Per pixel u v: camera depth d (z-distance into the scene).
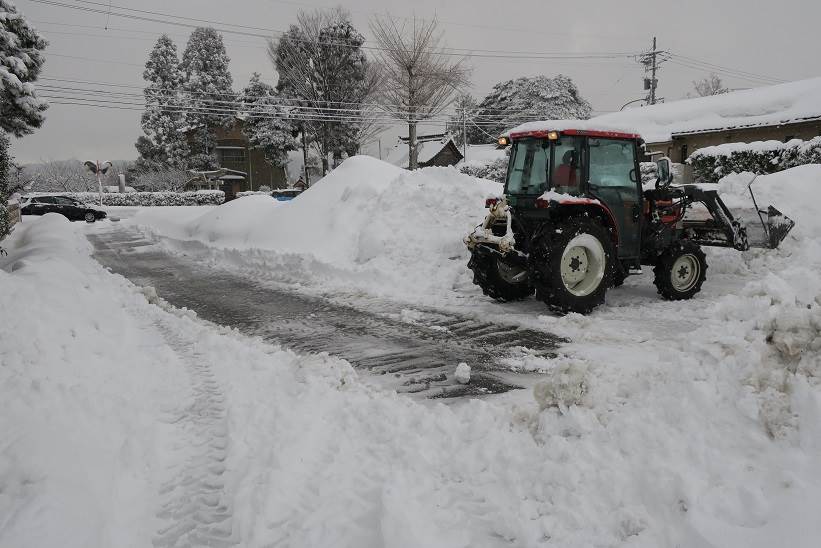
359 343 5.93
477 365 5.07
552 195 6.55
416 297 8.15
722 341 2.88
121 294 8.12
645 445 2.59
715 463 2.37
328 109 39.38
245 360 4.89
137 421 3.65
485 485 2.76
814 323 2.65
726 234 8.13
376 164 13.62
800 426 2.36
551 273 6.41
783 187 10.23
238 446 3.30
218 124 49.41
